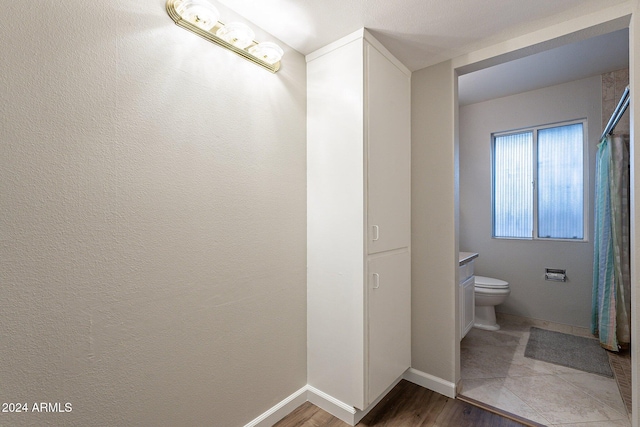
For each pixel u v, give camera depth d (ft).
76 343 3.49
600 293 9.04
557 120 10.62
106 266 3.71
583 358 8.31
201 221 4.67
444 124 6.88
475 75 9.89
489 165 12.01
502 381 7.27
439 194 6.92
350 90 5.75
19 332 3.13
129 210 3.91
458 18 5.35
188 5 4.17
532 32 5.79
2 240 3.02
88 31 3.55
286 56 6.07
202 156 4.68
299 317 6.33
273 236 5.78
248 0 4.83
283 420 5.88
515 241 11.48
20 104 3.10
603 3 4.94
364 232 5.65
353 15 5.23
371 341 5.83
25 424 3.18
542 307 10.96
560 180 10.83
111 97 3.73
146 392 4.08
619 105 6.83
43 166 3.25
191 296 4.55
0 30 2.98
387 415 6.07
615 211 8.65
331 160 6.06
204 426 4.71
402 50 6.43
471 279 9.49
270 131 5.74
